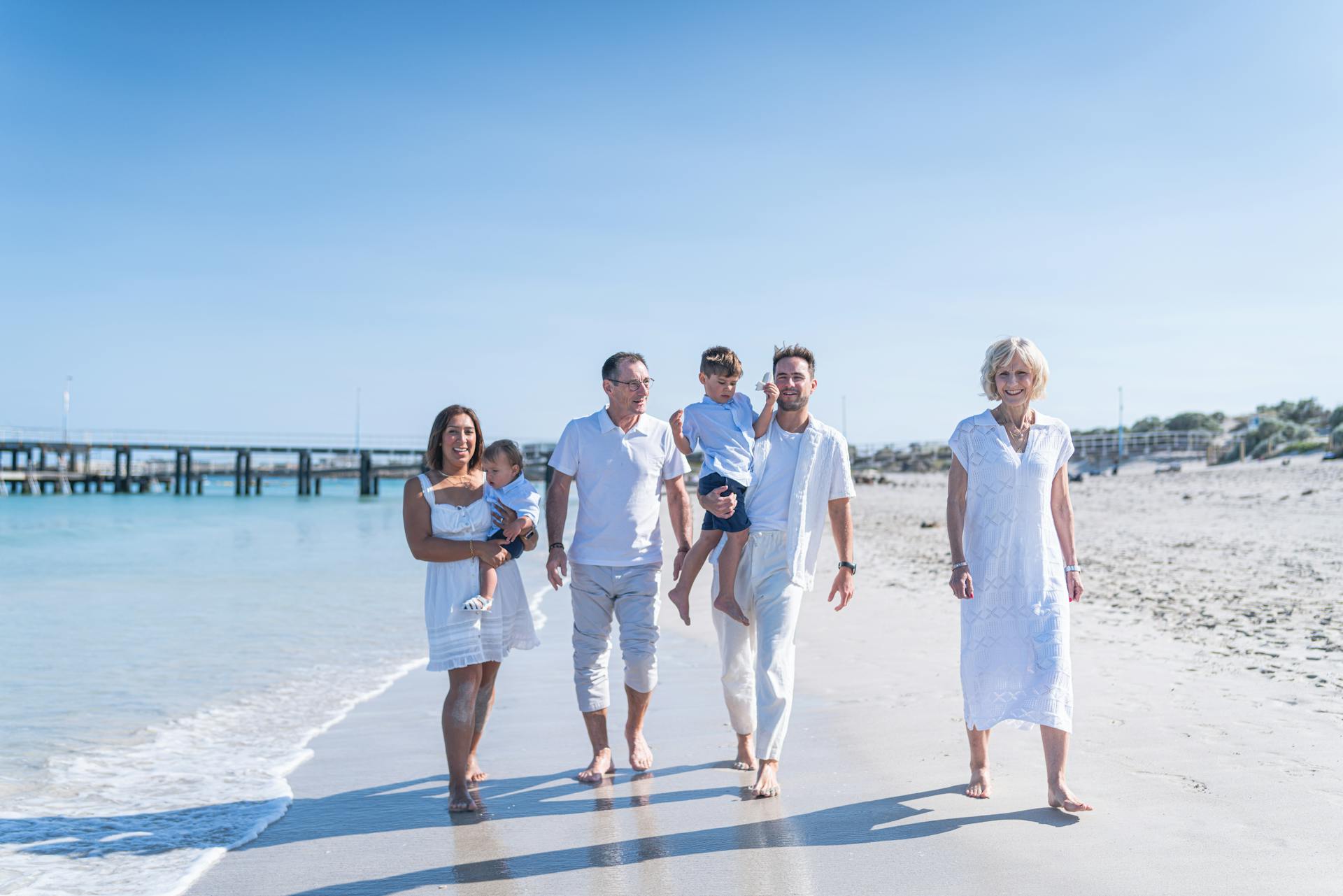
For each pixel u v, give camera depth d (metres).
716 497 3.92
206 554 17.12
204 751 4.67
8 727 5.15
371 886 2.95
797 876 2.90
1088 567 11.15
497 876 3.00
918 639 7.36
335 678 6.48
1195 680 5.21
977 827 3.25
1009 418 3.66
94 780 4.16
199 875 3.06
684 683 6.17
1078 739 4.18
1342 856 2.86
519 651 7.52
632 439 4.24
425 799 3.85
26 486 57.72
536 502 4.08
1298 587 8.78
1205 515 19.23
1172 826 3.15
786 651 3.86
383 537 22.05
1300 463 33.84
